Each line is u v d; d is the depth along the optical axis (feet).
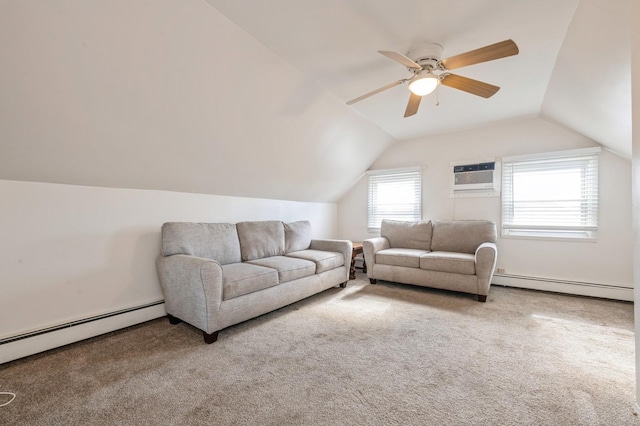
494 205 12.39
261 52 6.82
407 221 13.78
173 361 6.07
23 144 5.78
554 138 11.23
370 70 7.79
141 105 6.42
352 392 5.04
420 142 14.26
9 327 6.18
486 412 4.51
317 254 11.12
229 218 11.18
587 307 9.39
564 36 6.32
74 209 7.13
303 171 12.42
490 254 9.83
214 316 6.89
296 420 4.38
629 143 8.66
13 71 4.78
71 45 4.92
